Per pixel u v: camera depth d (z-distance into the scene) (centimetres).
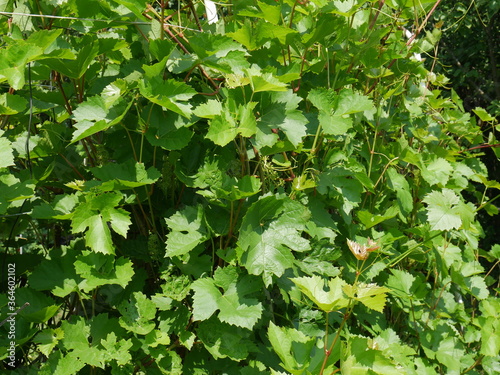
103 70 176
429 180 199
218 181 156
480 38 465
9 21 161
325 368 146
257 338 172
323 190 173
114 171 152
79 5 159
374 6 210
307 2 190
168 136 154
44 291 168
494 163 446
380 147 199
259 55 177
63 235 182
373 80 212
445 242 203
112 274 150
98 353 147
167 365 152
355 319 196
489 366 197
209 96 167
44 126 166
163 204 172
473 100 496
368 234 193
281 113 159
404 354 174
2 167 143
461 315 208
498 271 394
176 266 160
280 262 151
